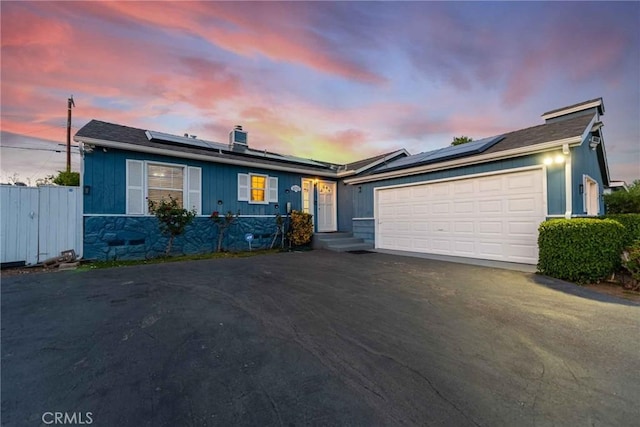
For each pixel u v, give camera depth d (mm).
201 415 1707
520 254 6836
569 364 2303
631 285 4652
